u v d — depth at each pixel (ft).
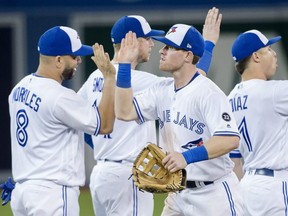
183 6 198.59
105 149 99.76
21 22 200.95
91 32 200.44
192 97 83.41
